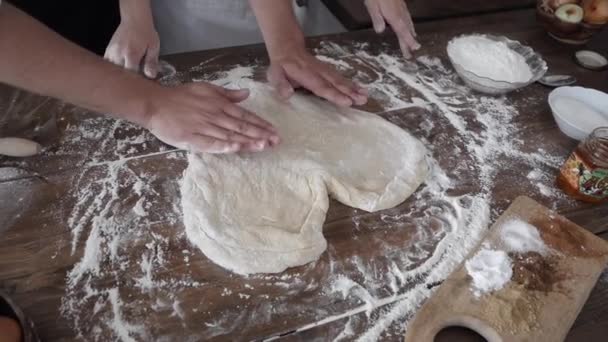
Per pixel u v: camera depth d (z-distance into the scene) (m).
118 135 0.92
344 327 0.69
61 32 1.44
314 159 0.91
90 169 0.85
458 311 0.69
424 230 0.83
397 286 0.75
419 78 1.18
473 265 0.76
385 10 1.21
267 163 0.89
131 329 0.65
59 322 0.65
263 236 0.77
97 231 0.76
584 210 0.90
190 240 0.76
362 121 1.01
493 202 0.90
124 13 1.12
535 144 1.04
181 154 0.90
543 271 0.77
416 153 0.96
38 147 0.86
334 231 0.81
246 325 0.67
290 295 0.72
